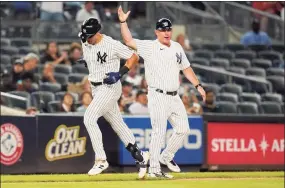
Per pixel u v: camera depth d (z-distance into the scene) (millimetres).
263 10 43875
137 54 24234
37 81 35500
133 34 39500
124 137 24906
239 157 31266
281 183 26047
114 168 29781
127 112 33625
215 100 37656
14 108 32719
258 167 31531
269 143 31719
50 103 33000
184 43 41281
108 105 23875
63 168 29391
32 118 29094
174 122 25250
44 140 29172
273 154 31781
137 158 25031
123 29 24172
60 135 29359
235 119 31203
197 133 30641
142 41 24250
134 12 40812
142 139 29953
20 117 28922
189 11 42531
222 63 41750
